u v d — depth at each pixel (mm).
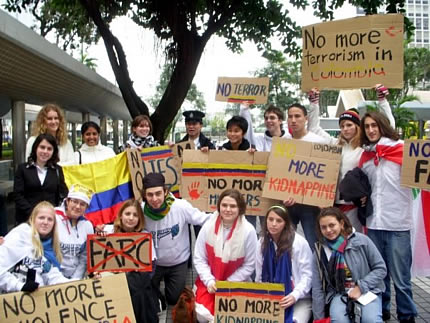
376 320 3564
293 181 4582
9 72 7824
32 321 3414
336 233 3768
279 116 5879
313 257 3930
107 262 3697
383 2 9555
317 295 3816
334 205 4598
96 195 5102
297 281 3953
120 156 5219
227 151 4891
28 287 3395
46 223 3695
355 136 4445
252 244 4191
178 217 4438
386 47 4719
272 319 3637
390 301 4723
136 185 5172
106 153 5566
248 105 6047
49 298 3463
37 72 8859
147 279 3949
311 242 4715
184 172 4957
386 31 4715
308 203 4535
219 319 3684
